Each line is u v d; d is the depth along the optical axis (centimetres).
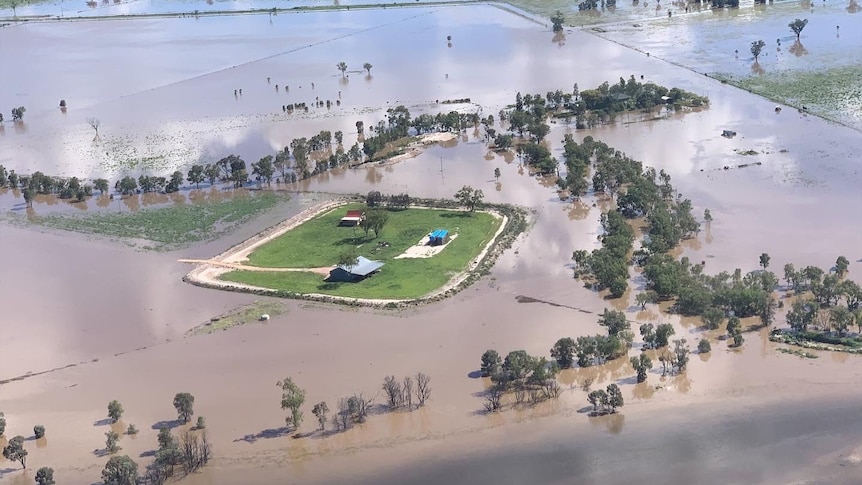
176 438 13912
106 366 16362
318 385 15238
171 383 15638
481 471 12925
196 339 17100
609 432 13612
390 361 15862
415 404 14562
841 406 13825
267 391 15175
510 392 14762
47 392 15600
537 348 16012
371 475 12988
